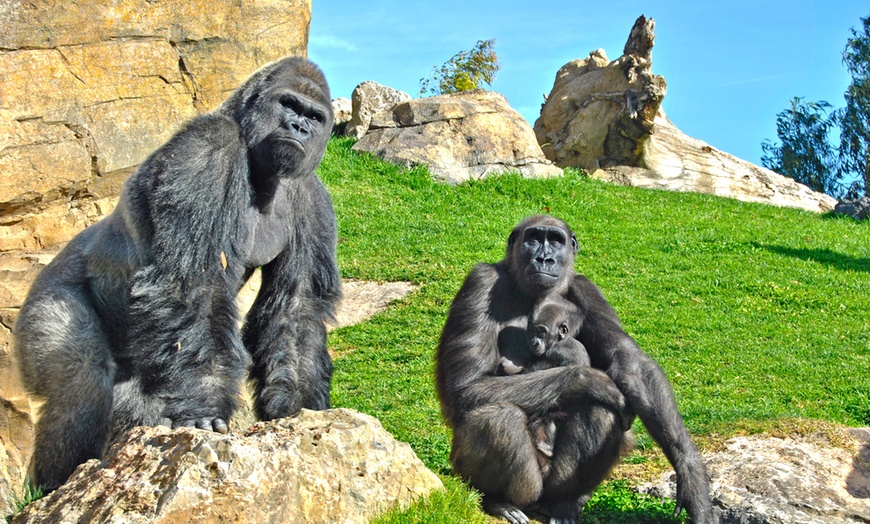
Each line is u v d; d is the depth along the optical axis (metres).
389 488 5.57
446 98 28.09
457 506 5.75
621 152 30.50
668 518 7.12
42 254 9.05
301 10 10.82
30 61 9.23
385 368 13.57
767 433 9.23
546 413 6.70
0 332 8.27
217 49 10.26
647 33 29.81
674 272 19.17
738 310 16.75
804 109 47.25
